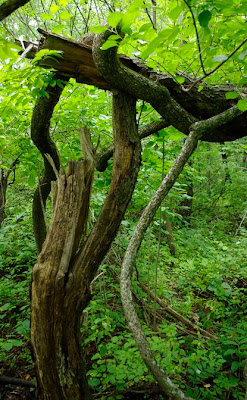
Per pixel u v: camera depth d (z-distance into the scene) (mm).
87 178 1753
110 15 1205
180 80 1841
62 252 1691
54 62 1854
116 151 1896
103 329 2973
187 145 1751
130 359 2432
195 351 2807
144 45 1619
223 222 7238
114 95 1884
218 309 3766
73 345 1783
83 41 1923
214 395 2504
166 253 4961
